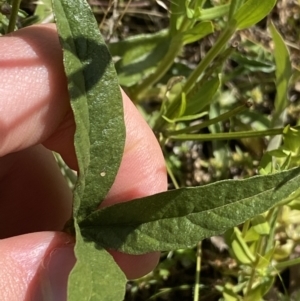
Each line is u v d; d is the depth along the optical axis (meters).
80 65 0.07
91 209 0.08
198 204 0.07
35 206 0.12
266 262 0.12
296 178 0.07
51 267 0.08
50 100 0.09
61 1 0.07
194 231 0.07
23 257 0.08
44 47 0.09
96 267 0.07
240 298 0.13
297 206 0.12
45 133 0.10
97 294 0.07
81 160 0.07
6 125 0.09
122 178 0.11
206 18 0.12
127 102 0.11
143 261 0.11
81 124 0.07
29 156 0.12
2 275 0.08
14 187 0.12
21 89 0.09
